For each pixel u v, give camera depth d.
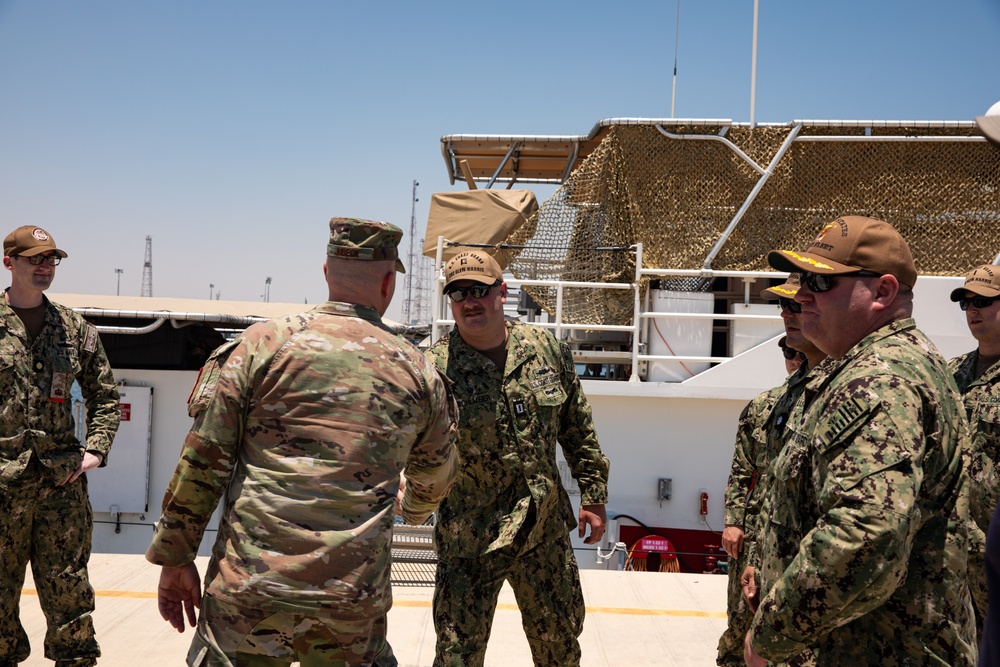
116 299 11.87
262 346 2.49
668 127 7.81
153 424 9.18
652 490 7.15
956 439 2.18
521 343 3.62
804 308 2.38
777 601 2.08
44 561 3.94
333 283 2.67
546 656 3.54
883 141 7.62
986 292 4.17
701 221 7.78
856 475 1.99
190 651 2.42
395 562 5.92
